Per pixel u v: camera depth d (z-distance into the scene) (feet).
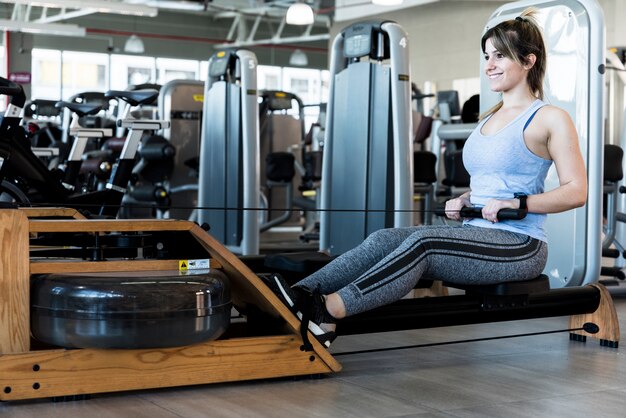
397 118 14.71
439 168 25.13
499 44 7.81
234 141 19.90
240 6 49.67
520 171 7.74
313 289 7.35
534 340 9.84
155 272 6.86
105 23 53.62
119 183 14.99
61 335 6.45
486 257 7.60
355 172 15.75
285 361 7.34
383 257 7.61
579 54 11.48
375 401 6.73
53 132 27.61
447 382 7.49
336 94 16.22
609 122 24.48
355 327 7.69
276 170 23.90
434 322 8.03
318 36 49.08
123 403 6.50
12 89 11.84
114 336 6.32
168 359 6.86
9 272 6.59
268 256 9.00
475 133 8.09
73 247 7.92
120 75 54.39
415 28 43.65
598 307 9.48
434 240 7.46
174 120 24.34
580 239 11.47
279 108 25.63
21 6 49.16
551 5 11.87
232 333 8.06
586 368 8.21
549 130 7.59
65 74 52.95
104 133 17.54
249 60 18.76
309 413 6.31
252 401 6.65
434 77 42.65
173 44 55.42
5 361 6.30
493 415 6.38
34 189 15.21
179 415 6.17
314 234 25.17
